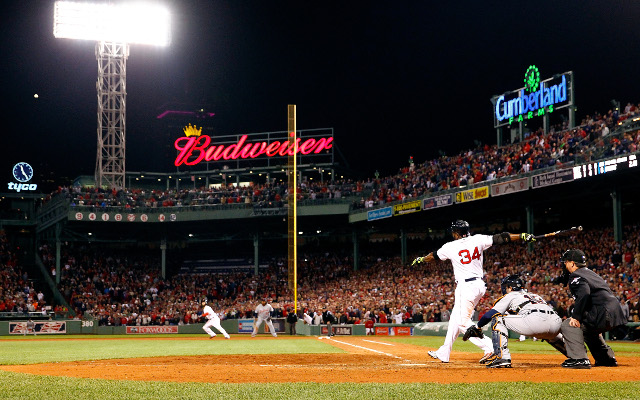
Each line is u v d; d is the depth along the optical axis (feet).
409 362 36.91
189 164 201.36
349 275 164.35
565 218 149.69
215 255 194.90
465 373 26.58
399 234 178.70
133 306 156.87
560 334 30.94
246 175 205.36
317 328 109.50
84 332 135.33
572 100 131.95
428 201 137.18
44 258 177.17
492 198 131.64
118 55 180.14
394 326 110.01
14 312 139.64
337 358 43.01
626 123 115.14
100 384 23.27
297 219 169.07
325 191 171.12
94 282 168.25
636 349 59.11
